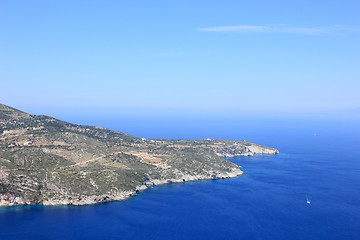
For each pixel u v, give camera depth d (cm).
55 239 17712
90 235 18312
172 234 18788
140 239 17975
